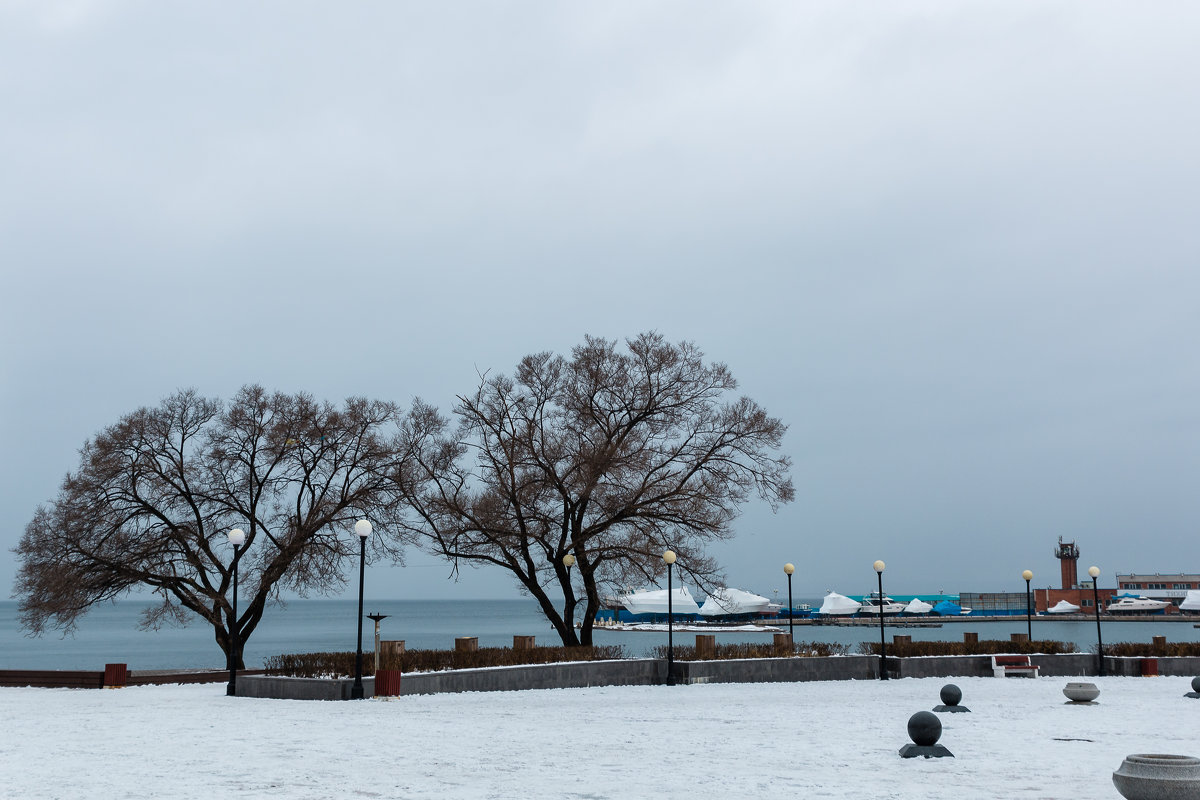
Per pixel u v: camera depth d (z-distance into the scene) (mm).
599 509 36750
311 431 38781
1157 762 9367
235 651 26828
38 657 74438
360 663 24391
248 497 39344
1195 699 25484
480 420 37531
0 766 13273
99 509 36969
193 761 13719
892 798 10812
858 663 34094
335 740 16188
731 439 38000
